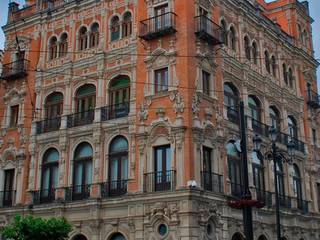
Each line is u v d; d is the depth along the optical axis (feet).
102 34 105.91
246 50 116.67
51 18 117.50
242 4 116.67
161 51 94.99
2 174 113.60
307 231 122.93
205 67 96.84
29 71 116.88
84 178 99.50
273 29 131.03
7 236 73.05
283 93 128.98
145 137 92.02
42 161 107.04
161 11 98.99
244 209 58.75
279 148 116.16
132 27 102.01
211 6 103.71
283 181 119.14
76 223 95.86
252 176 105.19
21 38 121.80
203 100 93.66
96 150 98.12
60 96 110.42
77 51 109.60
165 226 84.84
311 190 131.13
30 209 103.19
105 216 93.04
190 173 84.99
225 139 98.07
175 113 89.61
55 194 101.55
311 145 137.18
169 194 84.89
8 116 117.50
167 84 93.15
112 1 107.14
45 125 108.47
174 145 87.92
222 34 106.22
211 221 87.61
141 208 88.12
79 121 102.99
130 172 92.17
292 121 133.49
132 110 95.55
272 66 128.26
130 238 88.43
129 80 99.66
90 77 104.99
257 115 116.78
